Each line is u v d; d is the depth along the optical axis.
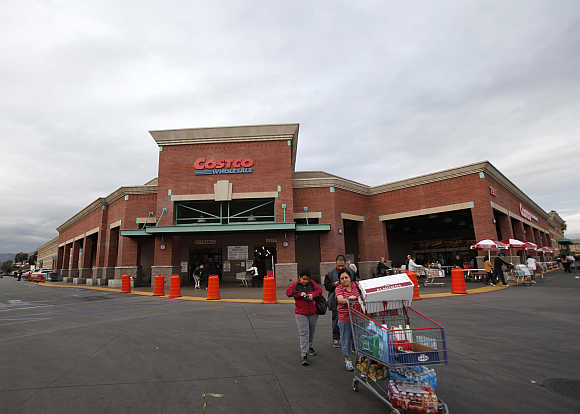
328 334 7.74
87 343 6.95
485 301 12.08
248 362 5.62
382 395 4.25
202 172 22.27
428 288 17.45
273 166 22.36
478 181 21.45
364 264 24.97
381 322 4.62
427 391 3.67
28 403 4.05
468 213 25.75
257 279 21.83
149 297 16.00
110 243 26.89
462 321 8.56
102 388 4.53
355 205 25.12
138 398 4.20
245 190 22.12
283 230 21.11
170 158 22.56
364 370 4.31
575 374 4.89
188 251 25.81
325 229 21.75
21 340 7.29
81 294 18.92
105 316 10.46
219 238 26.25
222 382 4.74
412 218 27.27
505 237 24.78
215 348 6.47
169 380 4.82
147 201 24.75
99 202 28.55
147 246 28.84
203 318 9.67
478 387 4.46
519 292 14.75
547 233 45.78
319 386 4.59
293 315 10.08
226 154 22.56
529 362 5.44
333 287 6.43
